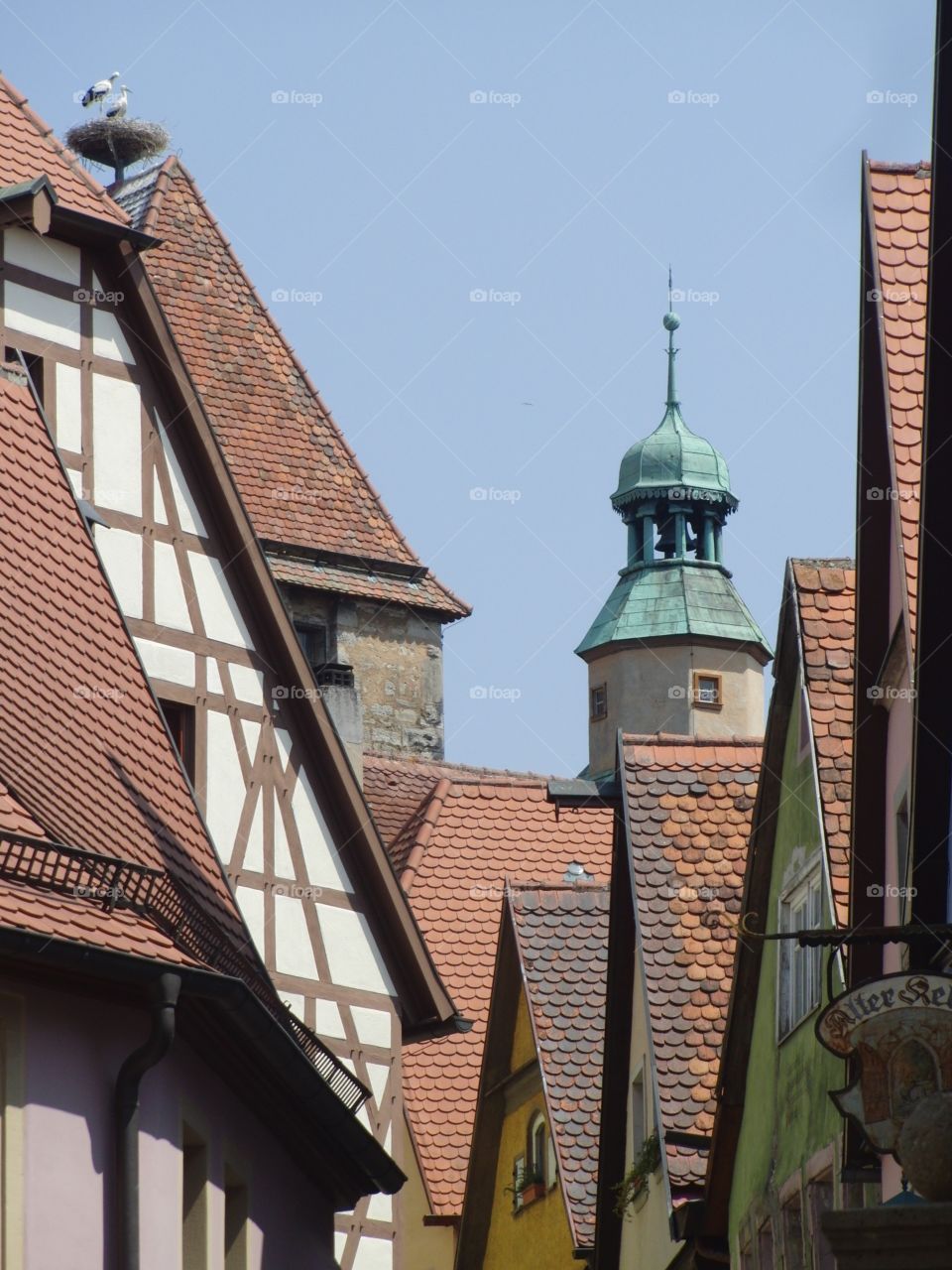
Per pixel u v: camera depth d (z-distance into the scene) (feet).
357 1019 241.55
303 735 243.40
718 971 245.04
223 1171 176.76
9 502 182.29
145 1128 157.69
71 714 173.68
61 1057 150.20
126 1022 156.35
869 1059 134.82
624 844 257.14
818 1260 195.62
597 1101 289.12
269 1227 190.49
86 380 231.09
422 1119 323.98
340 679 295.69
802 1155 200.03
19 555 179.63
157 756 183.83
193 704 234.17
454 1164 320.50
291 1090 183.93
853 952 180.55
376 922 246.06
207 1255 170.81
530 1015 296.51
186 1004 162.61
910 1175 110.32
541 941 302.04
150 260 350.84
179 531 236.63
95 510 229.25
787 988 210.18
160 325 236.84
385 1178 206.59
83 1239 149.28
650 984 244.01
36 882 150.51
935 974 134.92
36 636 175.11
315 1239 207.51
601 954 301.63
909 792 160.56
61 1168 148.46
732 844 252.62
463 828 348.38
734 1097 226.99
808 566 206.90
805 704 199.41
